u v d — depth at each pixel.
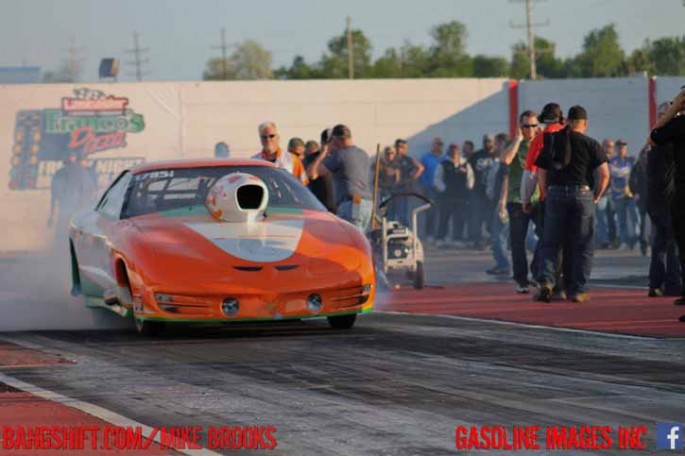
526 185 28.73
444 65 187.50
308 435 12.17
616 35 177.38
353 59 194.75
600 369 16.41
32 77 72.19
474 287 33.22
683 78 67.56
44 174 64.25
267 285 20.12
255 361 17.62
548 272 27.52
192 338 20.81
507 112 67.62
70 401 14.29
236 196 21.48
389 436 12.06
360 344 19.56
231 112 66.00
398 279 36.28
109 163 65.00
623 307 25.88
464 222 58.59
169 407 13.84
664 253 28.23
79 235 24.61
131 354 18.66
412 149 67.31
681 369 16.36
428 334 21.02
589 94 67.69
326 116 66.75
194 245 20.75
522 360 17.39
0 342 20.58
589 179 27.38
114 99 64.94
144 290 20.38
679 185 23.00
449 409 13.46
